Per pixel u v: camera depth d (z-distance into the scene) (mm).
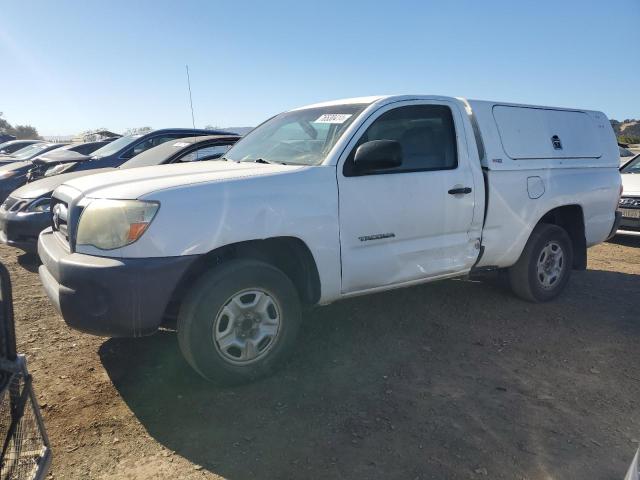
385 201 3846
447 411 3146
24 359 1978
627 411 3180
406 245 4035
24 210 6199
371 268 3850
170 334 4250
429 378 3564
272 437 2873
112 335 3045
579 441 2859
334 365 3738
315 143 3992
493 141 4559
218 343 3242
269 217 3332
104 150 8969
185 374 3574
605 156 5598
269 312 3445
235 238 3215
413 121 4176
